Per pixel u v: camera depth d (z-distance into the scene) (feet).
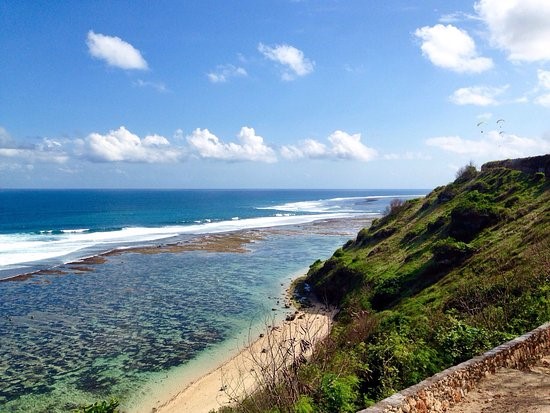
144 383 72.59
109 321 102.32
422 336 48.78
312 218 386.93
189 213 447.01
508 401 28.02
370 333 58.80
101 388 70.69
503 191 120.37
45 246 208.13
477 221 102.12
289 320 100.68
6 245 209.05
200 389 69.77
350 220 362.12
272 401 30.27
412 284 92.73
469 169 148.87
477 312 53.36
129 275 149.89
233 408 43.68
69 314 106.93
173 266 166.61
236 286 137.08
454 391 28.12
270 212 474.90
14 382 71.97
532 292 53.62
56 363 79.36
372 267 112.37
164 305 115.75
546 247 69.00
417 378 35.53
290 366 35.22
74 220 348.59
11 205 531.91
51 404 65.62
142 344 88.79
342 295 113.50
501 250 81.82
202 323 101.71
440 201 142.82
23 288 130.11
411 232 123.95
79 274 149.59
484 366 31.55
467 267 82.74
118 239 237.25
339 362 37.88
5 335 92.27
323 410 29.07
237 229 294.05
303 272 158.71
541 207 95.86
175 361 81.00
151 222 342.64
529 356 35.24
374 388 35.58
